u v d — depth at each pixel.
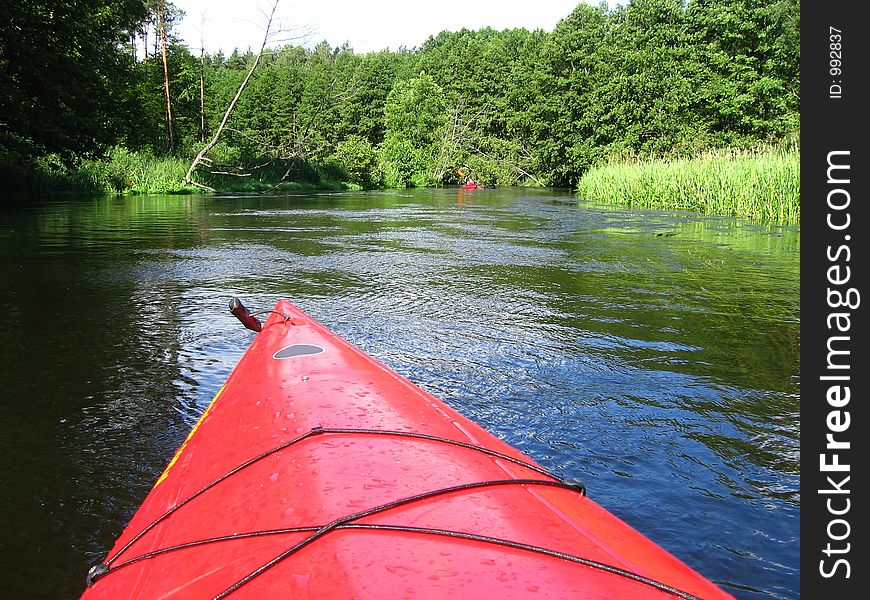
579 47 44.84
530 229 14.64
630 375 4.69
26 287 7.45
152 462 3.34
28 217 15.77
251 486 1.83
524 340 5.53
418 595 1.23
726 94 31.08
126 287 7.54
